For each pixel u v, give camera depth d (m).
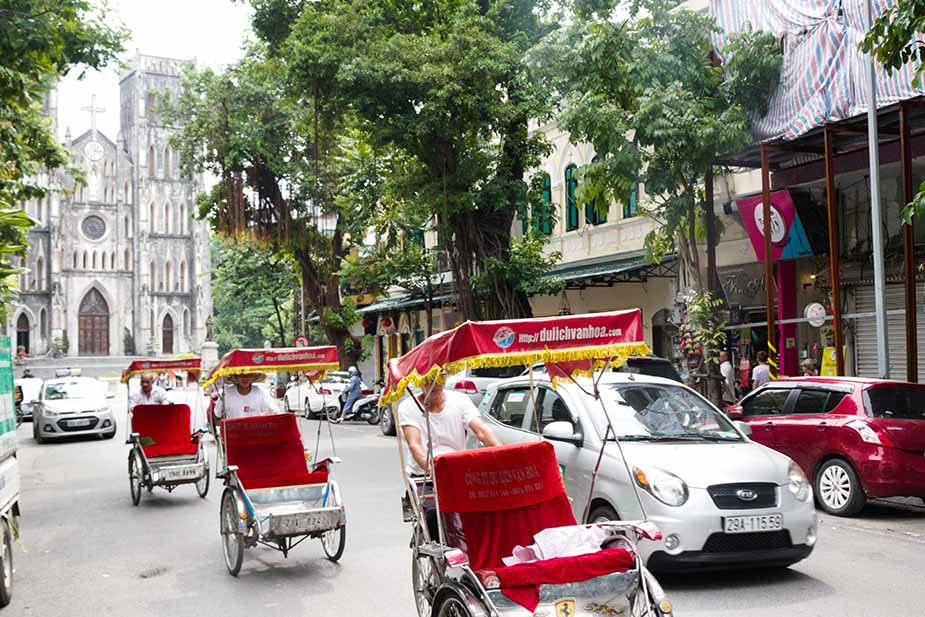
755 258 20.92
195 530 10.85
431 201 23.11
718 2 19.44
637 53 17.25
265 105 34.84
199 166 36.25
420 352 5.70
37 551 9.83
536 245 23.88
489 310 24.17
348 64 21.92
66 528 11.18
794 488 7.55
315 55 22.89
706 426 8.50
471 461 5.88
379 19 24.36
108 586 8.20
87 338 90.19
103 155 91.56
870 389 10.95
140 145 92.31
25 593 8.00
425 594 5.98
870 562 8.32
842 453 10.70
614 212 26.12
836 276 14.20
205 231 94.25
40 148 19.84
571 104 17.25
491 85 22.08
